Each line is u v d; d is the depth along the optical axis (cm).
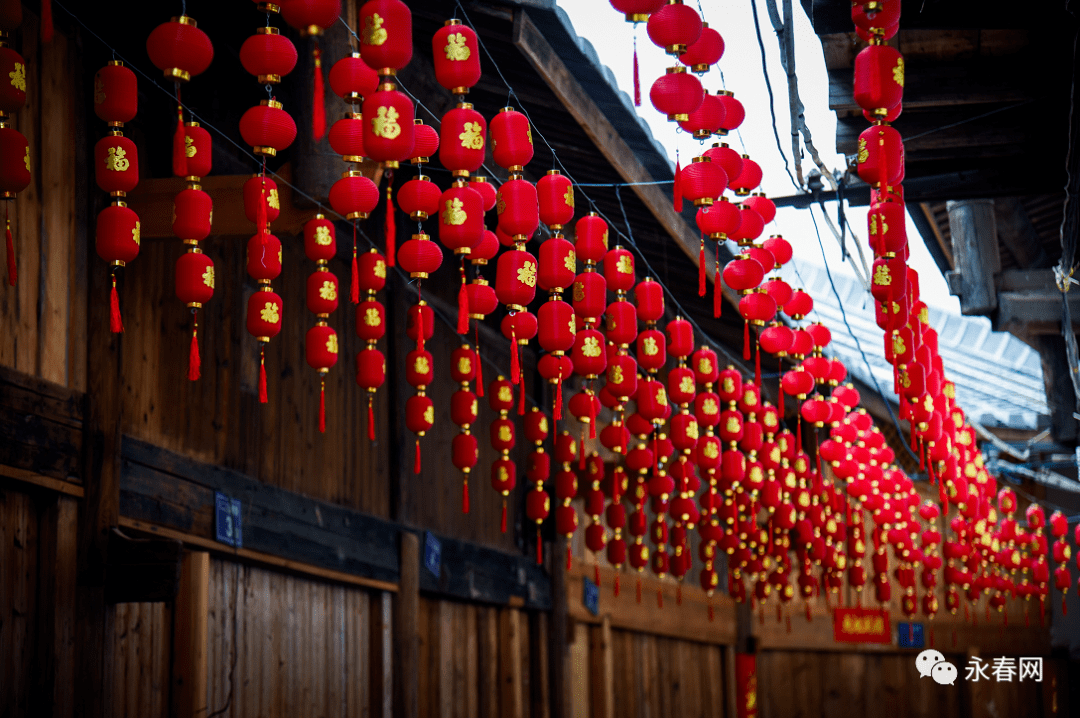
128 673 559
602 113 697
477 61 445
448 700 923
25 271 502
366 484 840
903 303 579
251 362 700
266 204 461
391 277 880
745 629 1634
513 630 1040
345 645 791
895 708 1697
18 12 369
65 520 515
